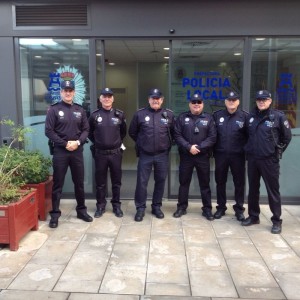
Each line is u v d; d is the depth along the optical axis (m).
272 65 5.16
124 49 6.43
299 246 3.88
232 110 4.51
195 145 4.55
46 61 5.26
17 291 2.99
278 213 4.27
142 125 4.62
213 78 5.23
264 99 4.11
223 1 4.97
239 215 4.65
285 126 4.12
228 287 3.07
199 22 5.02
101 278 3.19
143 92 8.80
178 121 4.68
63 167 4.39
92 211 4.99
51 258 3.57
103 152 4.67
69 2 5.05
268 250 3.78
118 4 5.04
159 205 4.84
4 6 5.09
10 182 4.18
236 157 4.57
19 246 3.84
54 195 4.43
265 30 5.00
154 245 3.88
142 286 3.07
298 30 4.99
